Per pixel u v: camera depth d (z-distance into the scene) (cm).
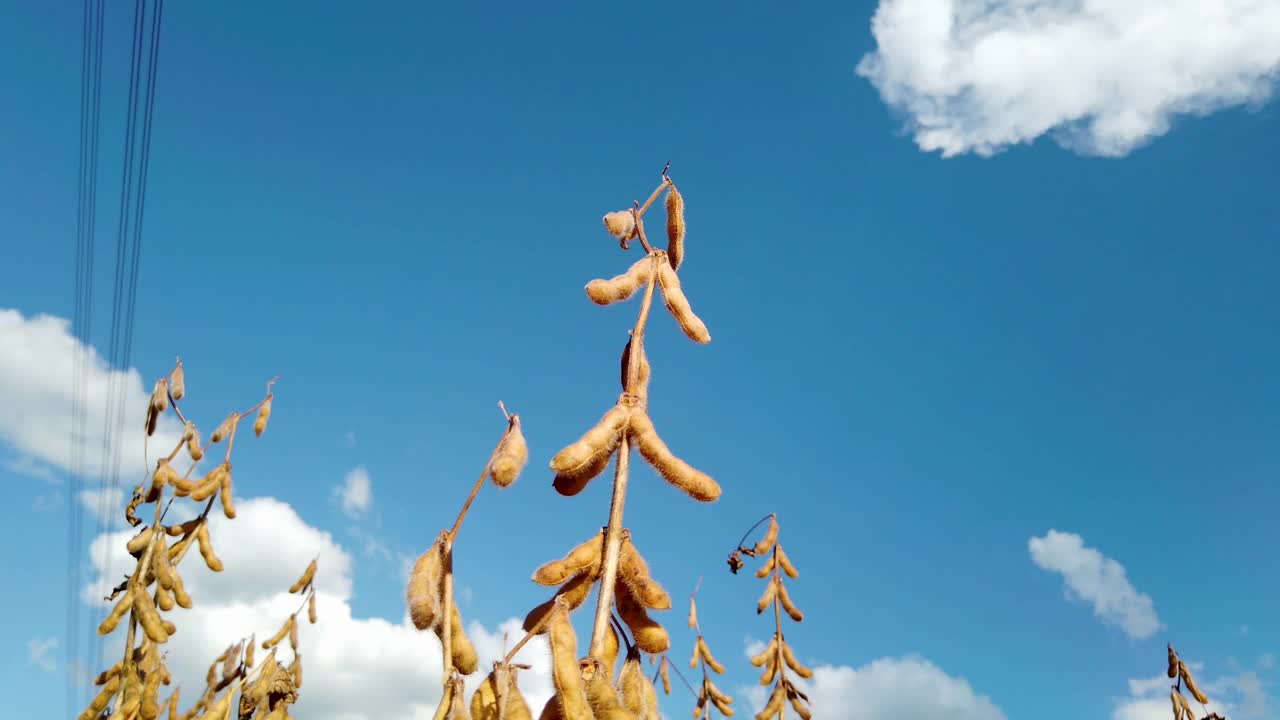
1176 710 83
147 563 100
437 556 34
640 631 36
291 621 92
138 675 93
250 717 85
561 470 35
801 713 82
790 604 86
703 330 42
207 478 105
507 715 31
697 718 81
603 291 42
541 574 35
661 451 37
